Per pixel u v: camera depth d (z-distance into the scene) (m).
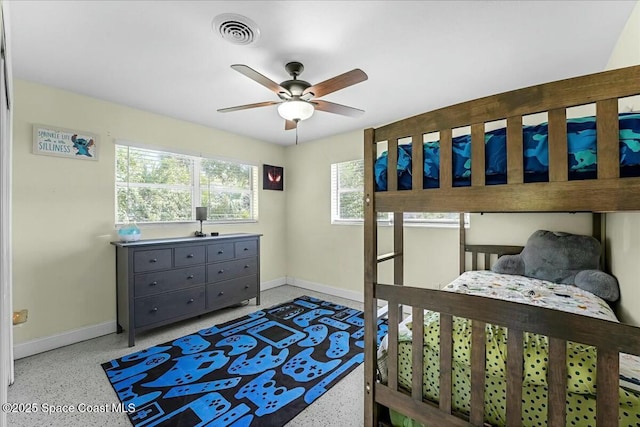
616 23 1.58
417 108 2.90
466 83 2.35
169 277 2.73
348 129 3.67
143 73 2.18
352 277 3.81
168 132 3.16
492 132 1.04
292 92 2.04
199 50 1.87
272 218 4.38
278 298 3.84
